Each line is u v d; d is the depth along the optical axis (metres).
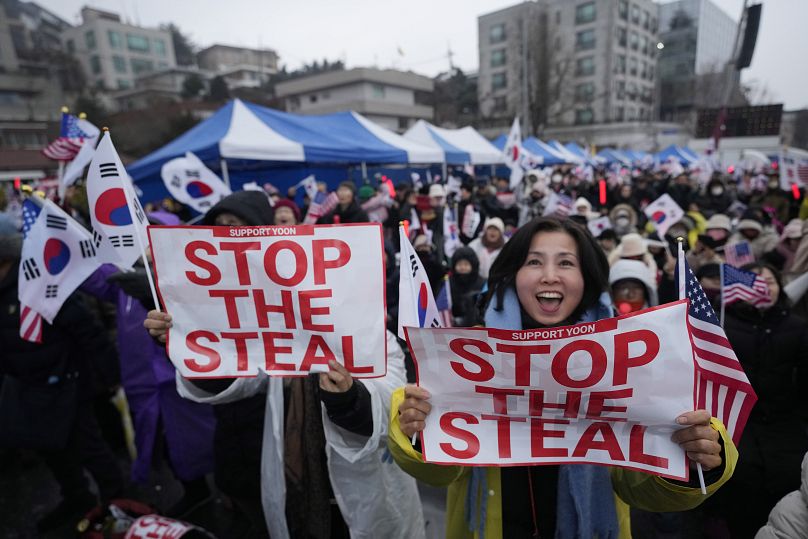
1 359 2.40
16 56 42.91
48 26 55.97
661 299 3.65
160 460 2.64
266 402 1.69
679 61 64.94
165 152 8.33
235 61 70.00
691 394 1.07
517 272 1.34
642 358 1.09
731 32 79.62
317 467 1.60
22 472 3.21
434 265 3.87
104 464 2.70
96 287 2.59
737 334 2.27
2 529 2.69
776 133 28.86
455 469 1.32
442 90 54.75
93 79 51.59
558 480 1.30
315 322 1.34
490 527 1.33
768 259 4.16
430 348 1.20
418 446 1.25
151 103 33.53
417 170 16.66
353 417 1.37
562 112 41.91
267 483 1.65
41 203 1.90
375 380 1.53
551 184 12.28
